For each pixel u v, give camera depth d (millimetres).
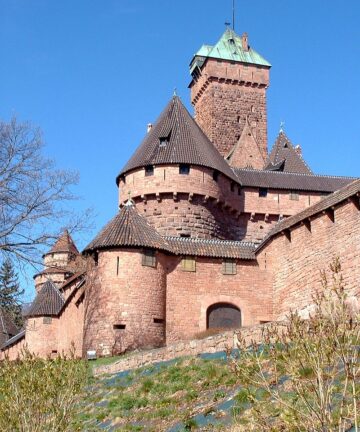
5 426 15336
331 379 10898
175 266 42312
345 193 35812
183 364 25312
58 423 15773
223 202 51562
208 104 77875
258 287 43594
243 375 12172
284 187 55750
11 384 15828
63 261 56906
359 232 33938
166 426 19188
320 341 10594
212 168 50688
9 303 34750
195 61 82062
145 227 42562
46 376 15984
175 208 49500
